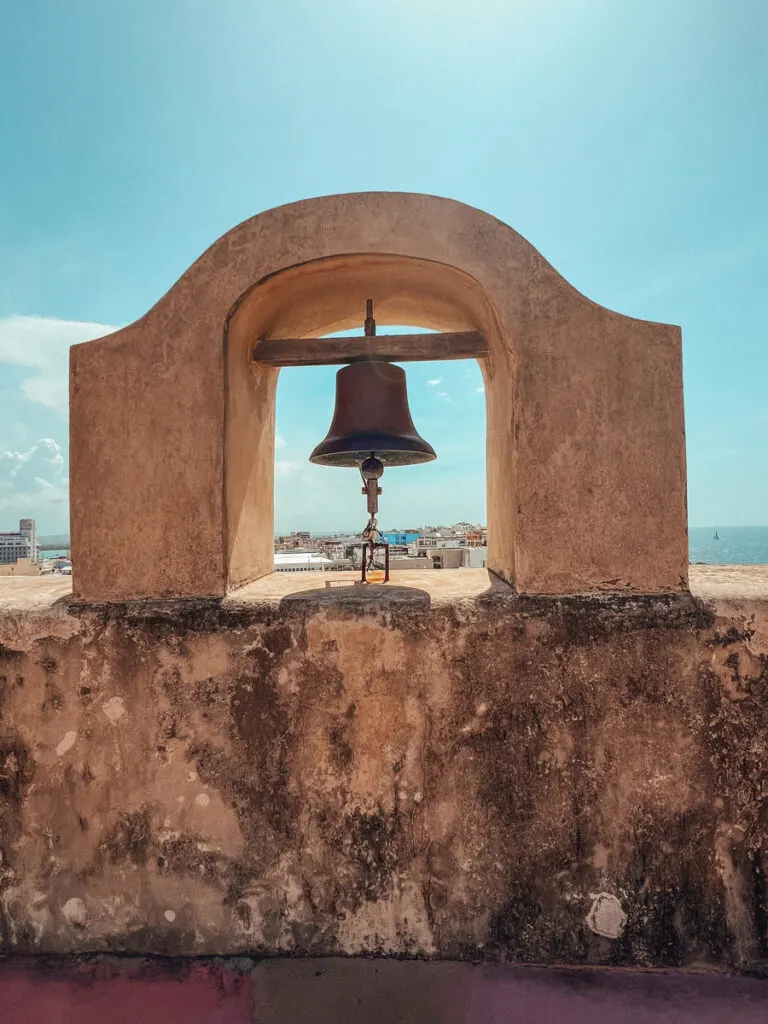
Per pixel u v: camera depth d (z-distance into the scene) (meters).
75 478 2.17
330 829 2.02
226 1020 1.79
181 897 2.03
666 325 2.14
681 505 2.10
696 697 1.99
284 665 2.05
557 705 2.00
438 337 2.62
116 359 2.19
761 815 1.96
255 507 2.78
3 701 2.08
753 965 1.92
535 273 2.17
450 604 2.06
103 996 1.88
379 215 2.22
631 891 1.96
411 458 3.01
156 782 2.04
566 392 2.13
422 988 1.87
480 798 2.00
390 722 2.03
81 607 2.12
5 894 2.06
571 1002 1.82
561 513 2.12
